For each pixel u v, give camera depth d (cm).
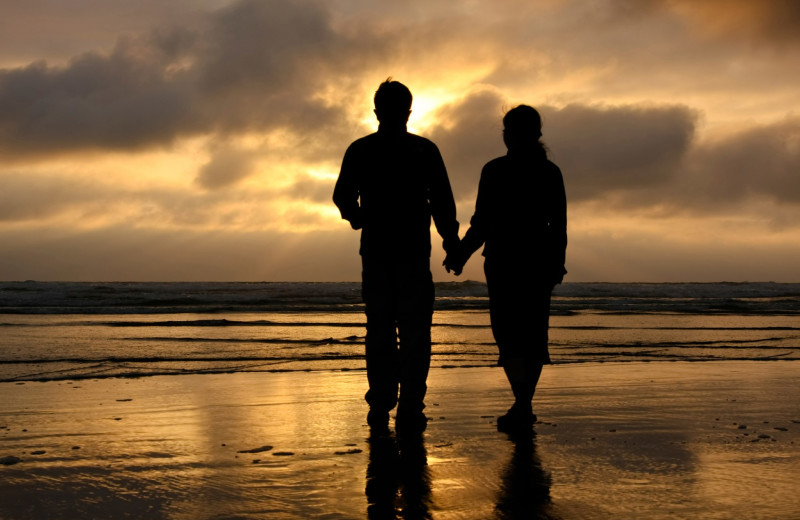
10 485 258
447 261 416
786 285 5375
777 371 635
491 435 350
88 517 221
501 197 404
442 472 274
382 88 394
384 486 254
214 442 335
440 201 395
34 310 1811
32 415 413
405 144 392
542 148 413
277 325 1339
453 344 970
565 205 410
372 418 380
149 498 241
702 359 775
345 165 396
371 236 388
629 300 2941
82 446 326
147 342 961
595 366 677
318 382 568
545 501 233
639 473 271
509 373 380
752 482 258
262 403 459
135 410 431
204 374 627
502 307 391
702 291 4206
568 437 344
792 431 358
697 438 339
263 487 253
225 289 3981
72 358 766
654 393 495
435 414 414
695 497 238
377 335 384
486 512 222
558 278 401
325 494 244
